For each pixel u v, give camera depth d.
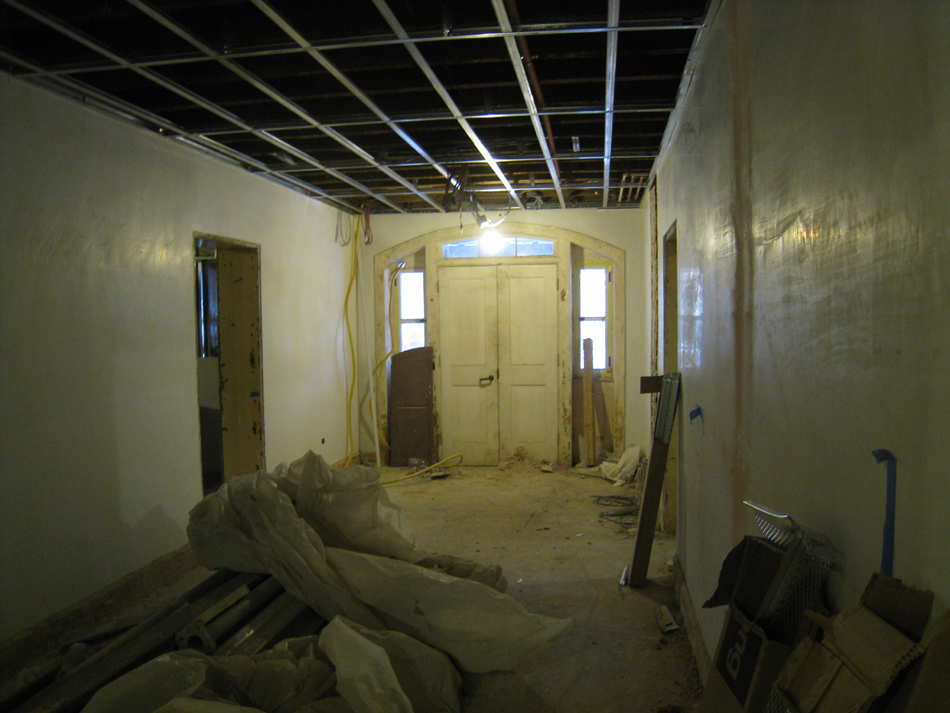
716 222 2.17
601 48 2.60
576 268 6.03
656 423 3.36
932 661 0.72
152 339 3.30
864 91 0.99
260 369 4.41
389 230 6.07
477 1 2.32
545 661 2.55
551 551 3.79
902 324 0.88
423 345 6.26
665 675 2.43
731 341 1.93
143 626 2.01
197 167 3.71
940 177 0.77
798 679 0.98
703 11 2.21
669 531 4.12
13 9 2.31
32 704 1.52
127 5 2.19
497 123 3.54
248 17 2.42
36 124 2.61
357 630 1.90
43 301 2.63
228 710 1.40
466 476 5.68
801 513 1.30
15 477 2.49
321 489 2.47
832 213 1.13
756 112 1.64
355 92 2.94
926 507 0.81
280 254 4.71
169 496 3.41
